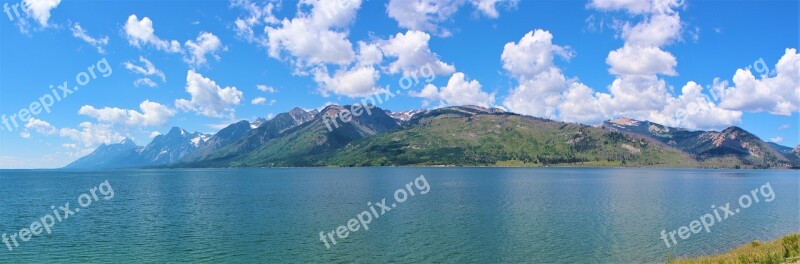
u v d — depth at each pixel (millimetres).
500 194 155625
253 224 90000
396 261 62438
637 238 76188
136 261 62688
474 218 96812
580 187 193000
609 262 62031
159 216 102562
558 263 61469
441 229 83938
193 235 79375
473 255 65250
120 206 124500
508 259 63375
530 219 95688
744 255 48469
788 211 111062
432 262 62000
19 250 69062
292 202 131500
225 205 124625
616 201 133000
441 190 174500
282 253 66562
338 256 64812
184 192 175375
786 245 48094
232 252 67250
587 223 90500
